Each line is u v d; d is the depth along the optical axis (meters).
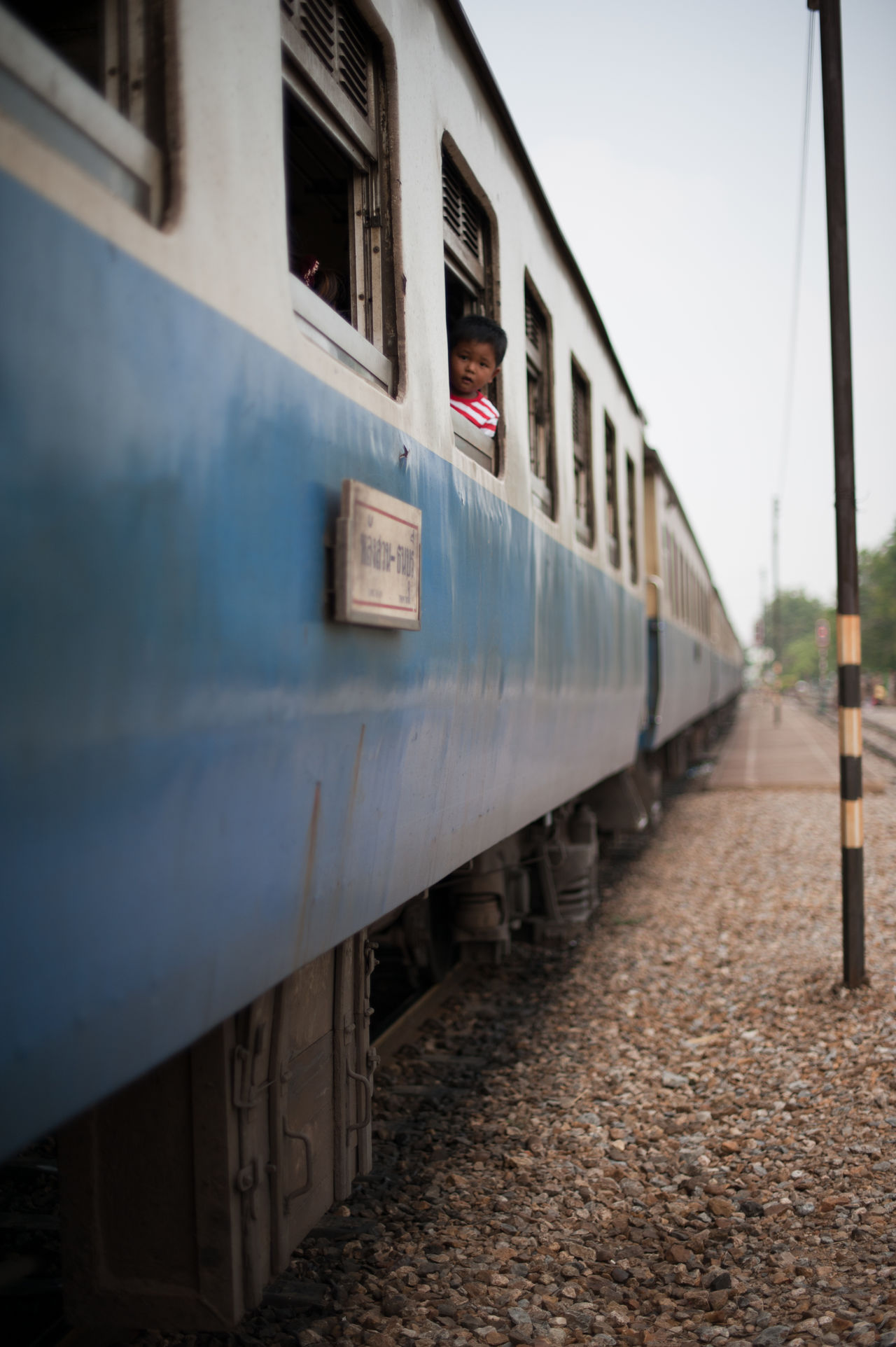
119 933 1.45
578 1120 4.18
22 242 1.23
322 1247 3.16
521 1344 2.68
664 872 9.67
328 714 2.13
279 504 1.89
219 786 1.70
